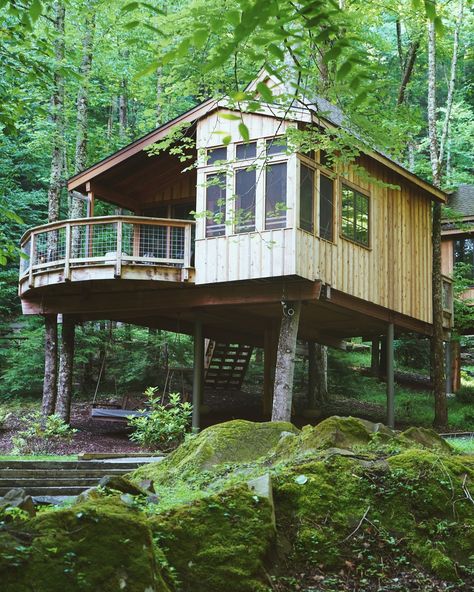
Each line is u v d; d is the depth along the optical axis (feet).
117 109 103.65
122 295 50.24
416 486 20.90
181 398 62.54
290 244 42.78
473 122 101.35
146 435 44.68
